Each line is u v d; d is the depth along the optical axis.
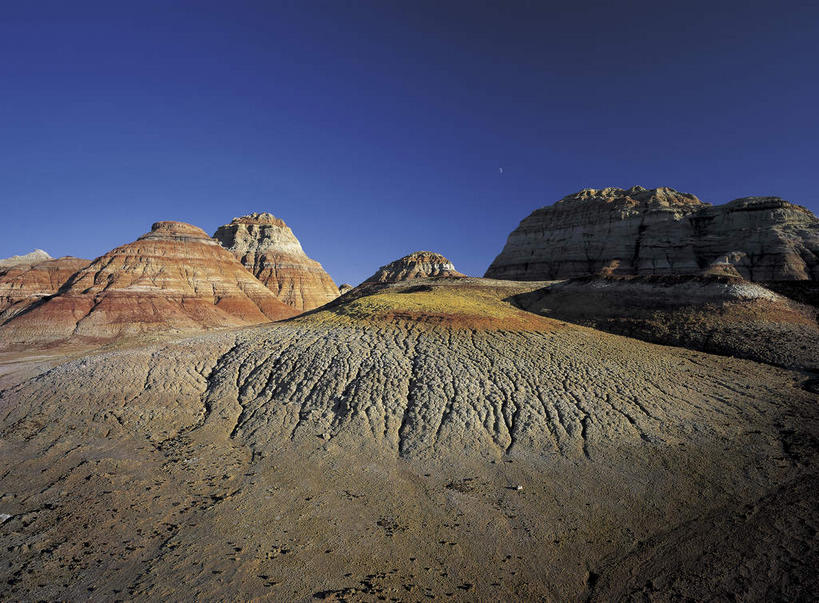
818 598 11.47
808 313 39.62
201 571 13.45
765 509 15.90
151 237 111.75
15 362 50.19
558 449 21.06
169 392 27.84
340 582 13.16
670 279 47.97
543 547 14.91
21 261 131.00
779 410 23.95
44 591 12.59
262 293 118.88
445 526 16.02
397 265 148.88
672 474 18.83
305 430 23.06
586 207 109.06
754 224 84.56
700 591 12.42
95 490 18.19
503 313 42.53
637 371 29.27
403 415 23.91
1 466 20.34
